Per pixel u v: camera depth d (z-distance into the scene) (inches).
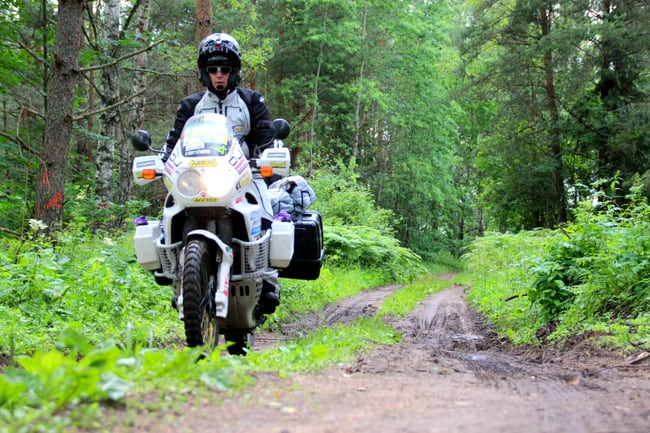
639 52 1175.6
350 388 146.5
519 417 117.9
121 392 110.7
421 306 566.9
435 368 193.8
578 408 129.3
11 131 591.5
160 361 138.0
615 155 1201.4
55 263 325.4
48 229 403.2
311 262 256.1
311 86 1485.0
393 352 231.5
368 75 1656.0
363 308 542.3
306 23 1451.8
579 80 1215.6
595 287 310.0
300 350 189.8
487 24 1381.6
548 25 1350.9
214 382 132.0
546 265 339.9
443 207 2033.7
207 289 202.5
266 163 215.9
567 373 196.9
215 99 247.8
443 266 2159.2
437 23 1692.9
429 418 115.6
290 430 104.0
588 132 1238.9
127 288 348.2
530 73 1320.1
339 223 1122.7
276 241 219.6
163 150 236.2
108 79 665.6
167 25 1326.3
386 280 1079.6
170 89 1284.4
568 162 1355.8
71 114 414.6
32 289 292.5
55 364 109.7
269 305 235.0
